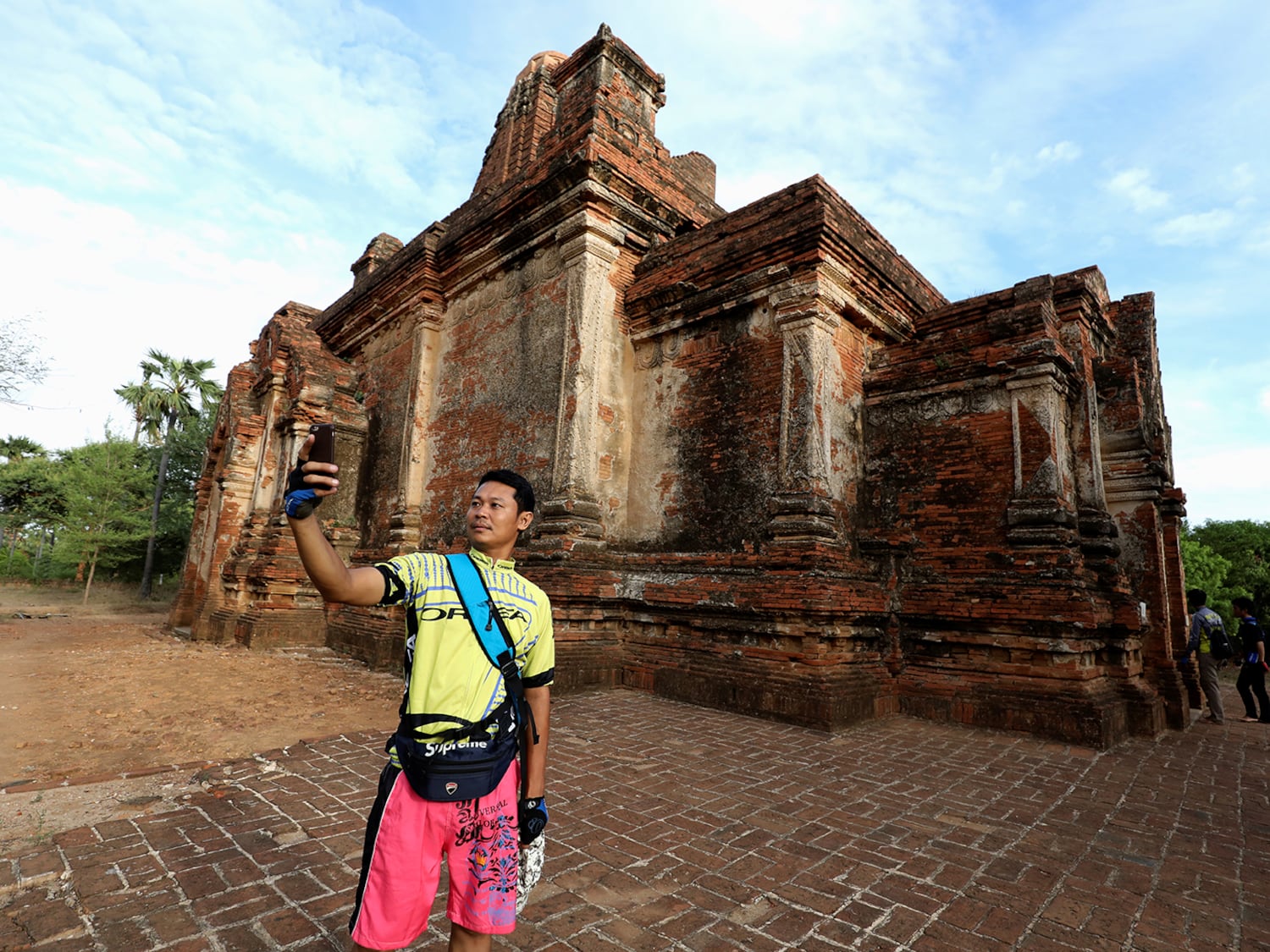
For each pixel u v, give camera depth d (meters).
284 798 4.20
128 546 28.31
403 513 11.23
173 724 6.18
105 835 3.59
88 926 2.71
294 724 6.28
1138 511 9.06
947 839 3.91
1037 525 7.36
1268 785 5.39
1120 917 3.05
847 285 8.33
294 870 3.23
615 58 9.88
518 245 10.27
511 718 1.96
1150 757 6.20
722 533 8.38
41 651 11.27
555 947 2.66
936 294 10.44
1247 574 25.00
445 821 1.82
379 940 1.77
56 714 6.55
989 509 7.77
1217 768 5.95
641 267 9.90
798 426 7.75
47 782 4.38
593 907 2.98
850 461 8.49
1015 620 7.02
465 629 1.95
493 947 2.64
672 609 8.24
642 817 4.07
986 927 2.92
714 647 7.80
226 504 14.28
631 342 9.85
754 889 3.20
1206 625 8.98
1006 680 7.09
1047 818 4.35
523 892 2.00
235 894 2.99
